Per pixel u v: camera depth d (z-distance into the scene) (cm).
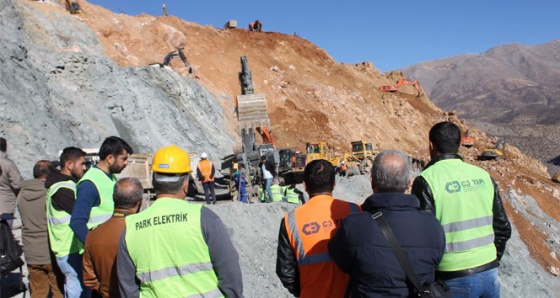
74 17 2961
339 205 361
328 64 5731
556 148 18912
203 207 330
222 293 323
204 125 2870
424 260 298
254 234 1080
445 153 393
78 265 453
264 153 2061
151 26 3984
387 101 5616
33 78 1628
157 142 2188
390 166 327
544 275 2530
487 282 360
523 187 4200
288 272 357
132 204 368
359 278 304
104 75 2148
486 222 368
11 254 563
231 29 5503
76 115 1823
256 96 2291
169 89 2747
